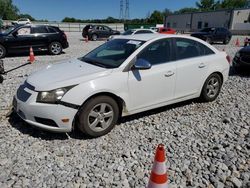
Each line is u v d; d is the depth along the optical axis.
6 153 3.60
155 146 3.85
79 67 4.35
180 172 3.26
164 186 2.27
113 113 4.14
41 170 3.25
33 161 3.44
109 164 3.39
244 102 5.89
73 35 34.47
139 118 4.82
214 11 50.78
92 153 3.64
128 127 4.45
